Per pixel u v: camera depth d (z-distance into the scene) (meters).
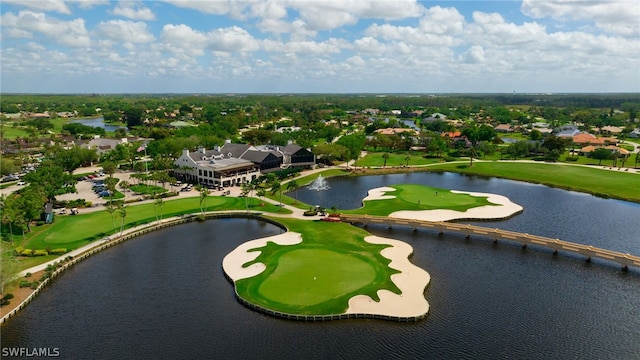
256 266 97.94
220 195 166.38
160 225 128.50
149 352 66.75
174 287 88.88
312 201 163.50
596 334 72.69
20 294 83.81
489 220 139.12
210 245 113.88
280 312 76.88
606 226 133.12
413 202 158.62
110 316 77.38
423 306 79.88
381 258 103.12
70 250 106.81
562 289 89.44
